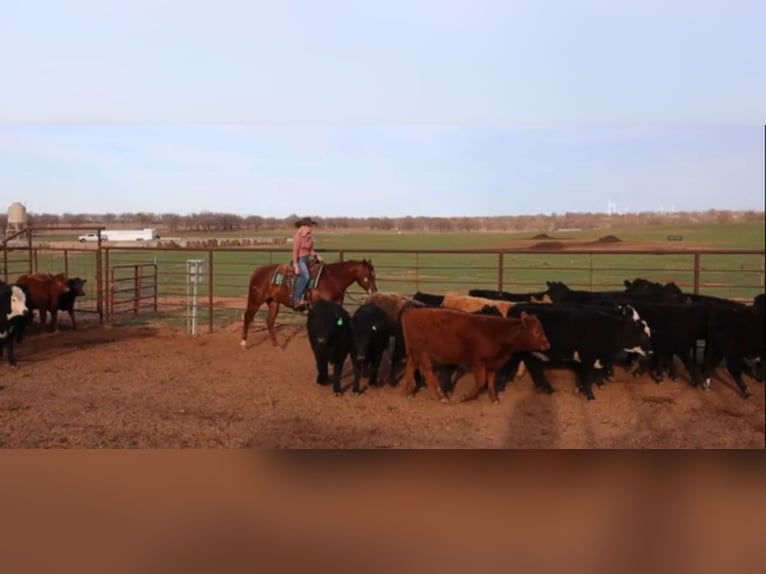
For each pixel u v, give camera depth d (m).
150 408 7.50
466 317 7.54
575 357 7.91
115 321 14.70
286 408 7.56
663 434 6.62
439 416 7.25
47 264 24.95
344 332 8.19
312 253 10.97
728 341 8.04
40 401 7.74
